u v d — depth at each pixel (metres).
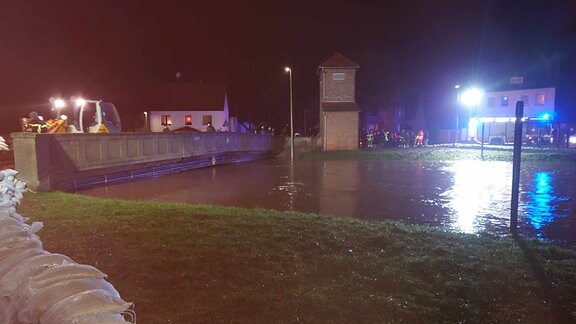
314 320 4.28
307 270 5.69
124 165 22.12
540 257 6.73
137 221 8.57
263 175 24.67
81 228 7.91
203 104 66.62
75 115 25.09
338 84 47.75
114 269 5.56
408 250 6.89
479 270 5.93
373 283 5.32
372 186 19.34
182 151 28.39
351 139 45.75
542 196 16.48
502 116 57.00
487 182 20.91
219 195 16.67
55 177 16.48
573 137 44.53
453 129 65.25
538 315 4.65
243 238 7.23
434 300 4.88
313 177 23.39
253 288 5.02
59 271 1.71
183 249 6.47
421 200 15.38
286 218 9.30
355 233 7.89
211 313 4.34
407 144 51.47
